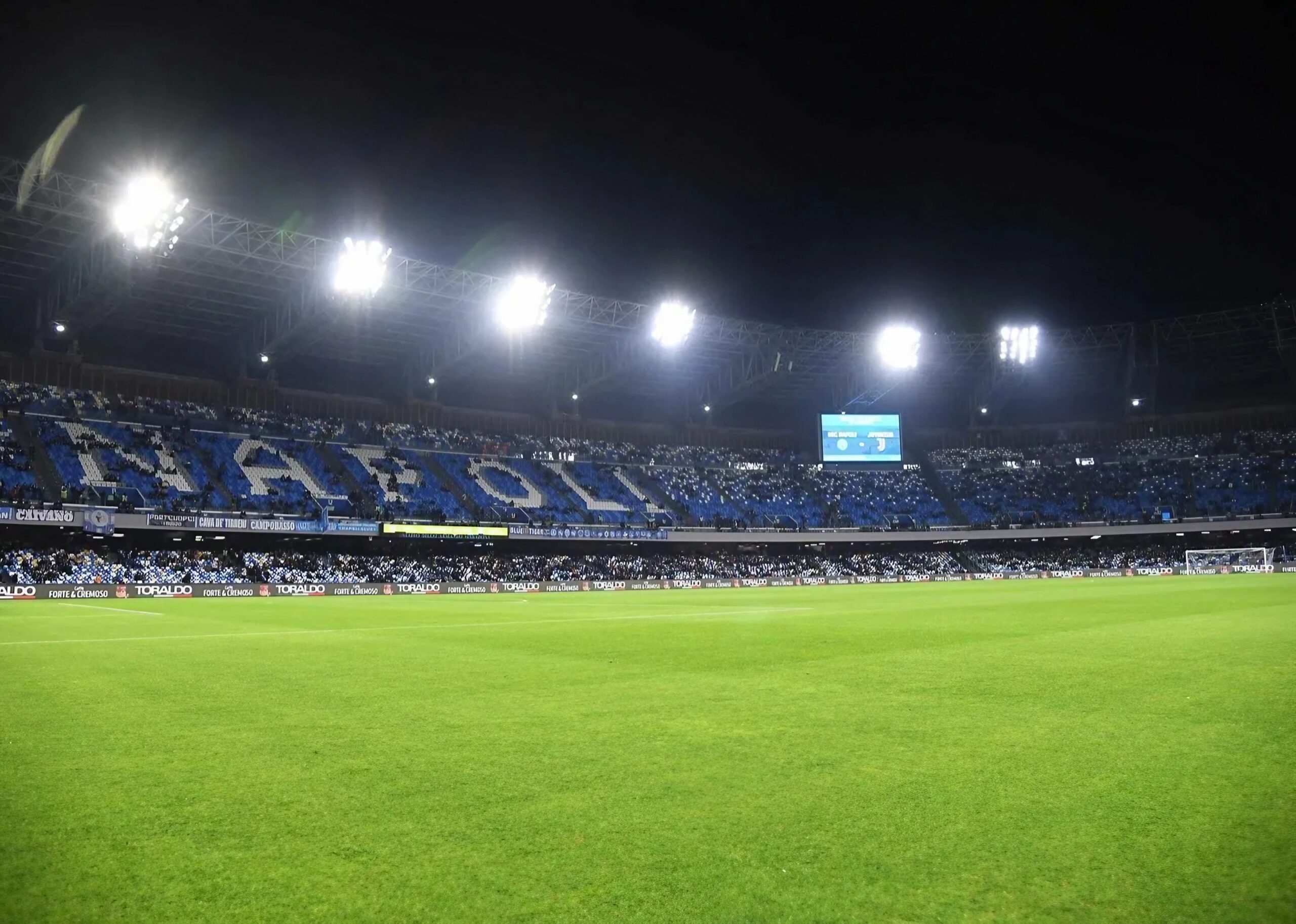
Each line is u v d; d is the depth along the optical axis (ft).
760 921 14.08
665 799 20.48
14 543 178.40
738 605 127.44
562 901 14.94
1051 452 302.04
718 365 267.80
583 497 259.39
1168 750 24.38
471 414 269.23
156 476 197.47
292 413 238.48
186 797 21.13
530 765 23.79
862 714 30.55
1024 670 41.42
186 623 87.81
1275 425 283.38
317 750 25.99
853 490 299.38
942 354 269.85
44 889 15.74
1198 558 268.82
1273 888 15.03
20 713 32.65
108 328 208.13
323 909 14.78
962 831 18.03
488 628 77.25
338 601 151.43
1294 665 40.60
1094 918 14.03
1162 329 254.88
